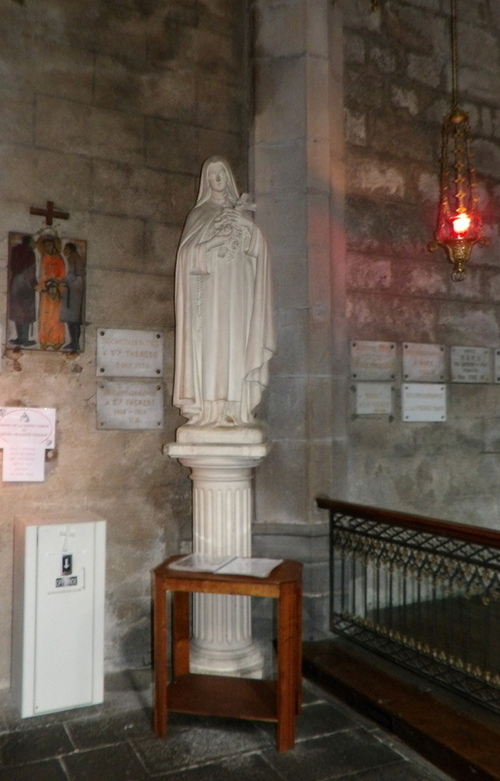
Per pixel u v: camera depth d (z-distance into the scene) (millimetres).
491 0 5285
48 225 3863
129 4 4160
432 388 4969
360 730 3215
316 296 4281
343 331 4566
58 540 3359
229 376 3684
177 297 3717
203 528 3697
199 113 4352
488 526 5168
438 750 2867
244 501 3730
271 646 4184
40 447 3803
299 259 4289
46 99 3893
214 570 3166
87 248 3971
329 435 4324
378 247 4789
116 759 2938
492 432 5227
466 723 3020
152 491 4117
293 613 3053
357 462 4668
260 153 4406
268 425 4301
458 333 5105
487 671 3150
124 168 4098
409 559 3607
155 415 4129
